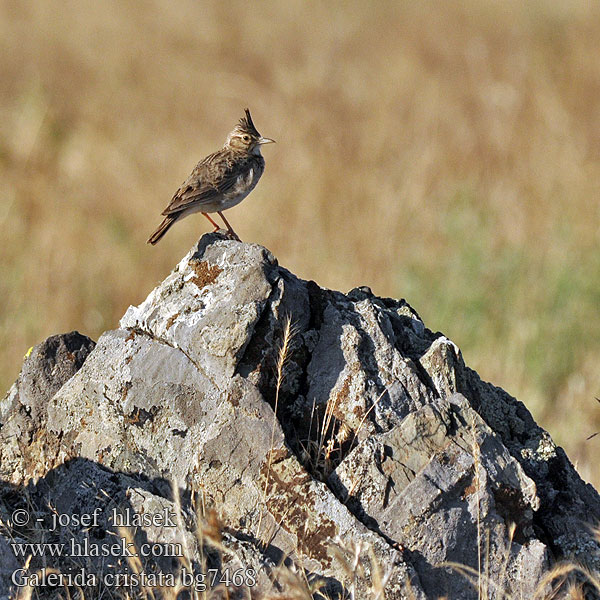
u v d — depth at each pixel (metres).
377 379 7.11
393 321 7.62
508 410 7.52
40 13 35.56
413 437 6.72
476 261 15.30
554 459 7.25
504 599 6.41
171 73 28.47
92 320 15.08
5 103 26.12
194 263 7.35
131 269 16.66
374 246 16.69
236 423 6.78
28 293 15.44
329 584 6.34
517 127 21.41
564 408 12.53
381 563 6.29
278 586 6.25
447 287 14.90
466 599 6.43
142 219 18.98
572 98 23.20
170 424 7.00
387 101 23.80
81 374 7.39
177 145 22.78
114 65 29.97
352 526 6.42
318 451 6.86
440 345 7.32
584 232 16.61
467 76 25.45
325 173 19.42
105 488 7.04
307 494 6.57
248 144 9.84
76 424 7.37
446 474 6.59
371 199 18.42
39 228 18.05
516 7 35.25
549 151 20.00
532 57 26.42
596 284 14.55
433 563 6.46
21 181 20.11
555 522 6.93
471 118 22.50
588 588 6.65
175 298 7.30
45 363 7.80
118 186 20.45
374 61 28.92
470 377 7.52
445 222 17.17
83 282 16.11
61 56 31.50
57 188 20.22
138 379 7.11
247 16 35.88
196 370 7.04
